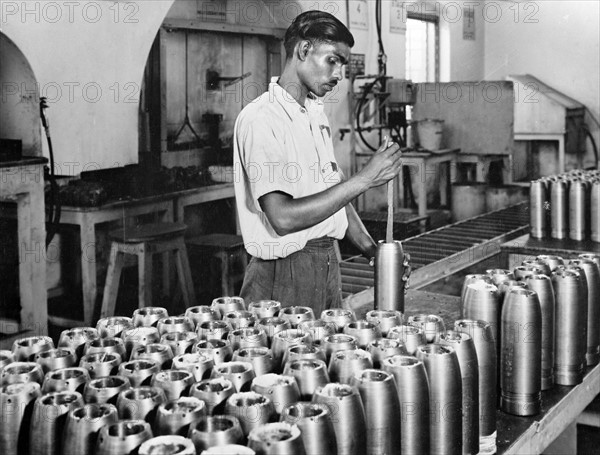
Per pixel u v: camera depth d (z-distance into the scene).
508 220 5.70
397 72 7.78
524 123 8.30
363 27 7.16
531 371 1.63
